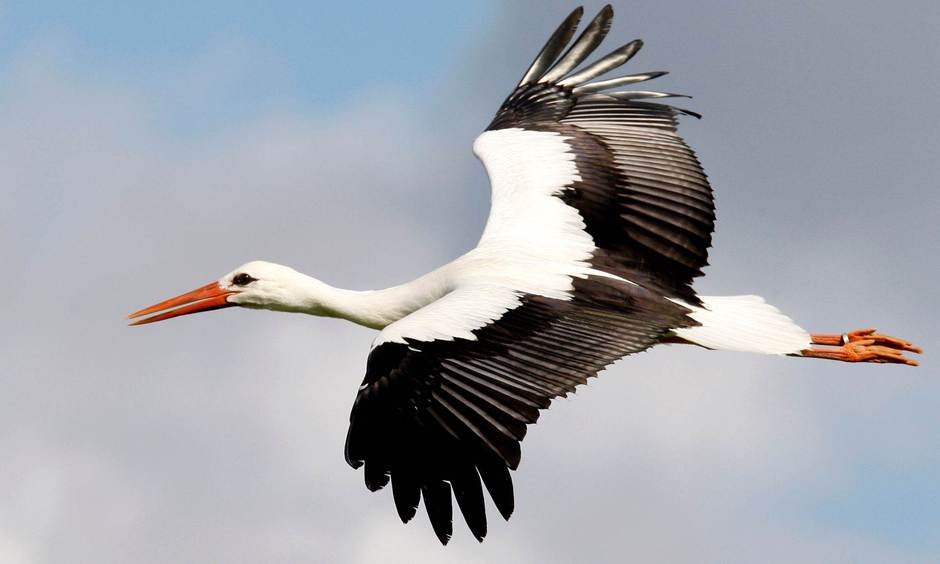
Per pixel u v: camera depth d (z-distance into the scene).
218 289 15.80
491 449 11.38
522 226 13.84
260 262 15.80
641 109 15.19
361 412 11.66
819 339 14.70
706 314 13.29
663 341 13.28
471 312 12.18
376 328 14.77
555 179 14.35
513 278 13.02
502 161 14.69
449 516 11.27
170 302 15.88
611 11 16.27
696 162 14.62
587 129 15.19
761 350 12.93
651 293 13.30
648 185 14.52
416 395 11.61
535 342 12.12
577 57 16.08
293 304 15.55
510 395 11.66
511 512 11.16
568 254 13.62
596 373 12.09
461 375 11.67
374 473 11.51
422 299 13.91
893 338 14.61
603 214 14.16
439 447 11.44
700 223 14.30
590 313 12.69
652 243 14.09
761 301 13.52
